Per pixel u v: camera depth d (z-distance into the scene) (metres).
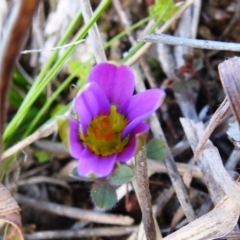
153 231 0.16
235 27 0.21
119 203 0.19
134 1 0.22
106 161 0.15
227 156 0.19
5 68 0.11
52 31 0.22
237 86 0.15
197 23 0.21
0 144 0.13
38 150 0.20
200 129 0.18
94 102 0.15
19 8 0.10
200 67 0.20
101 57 0.18
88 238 0.19
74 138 0.15
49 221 0.20
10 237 0.16
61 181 0.20
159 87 0.21
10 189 0.20
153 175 0.19
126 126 0.15
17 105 0.21
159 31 0.20
